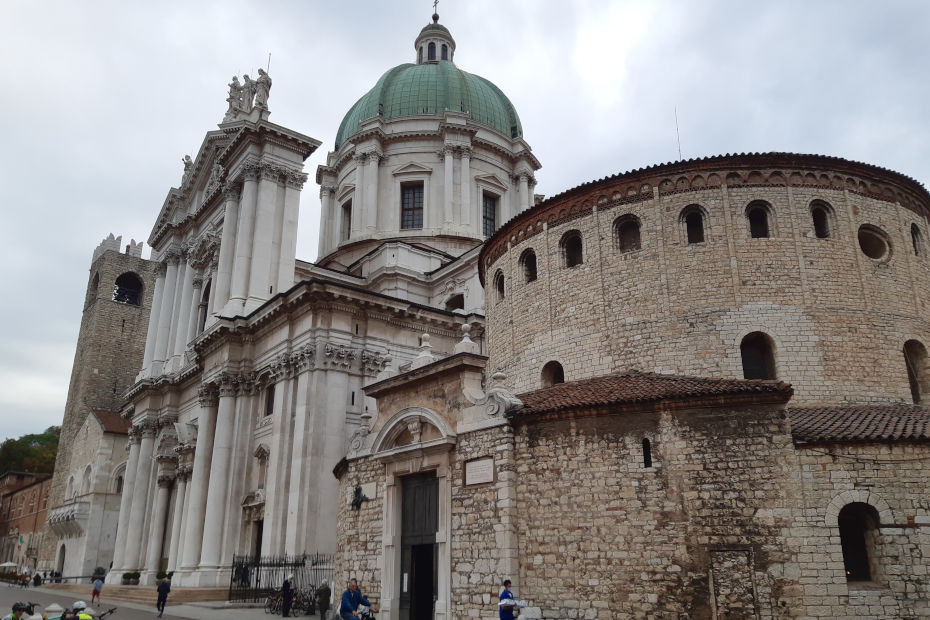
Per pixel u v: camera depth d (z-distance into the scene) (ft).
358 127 229.45
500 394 77.41
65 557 272.92
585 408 72.28
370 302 154.30
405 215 219.20
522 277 110.11
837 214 93.71
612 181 99.66
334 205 233.96
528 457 74.49
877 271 92.73
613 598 66.95
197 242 217.97
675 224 94.89
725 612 63.31
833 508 64.85
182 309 217.36
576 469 71.67
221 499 157.17
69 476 289.94
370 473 92.63
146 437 213.05
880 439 66.08
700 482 67.10
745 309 89.40
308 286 147.95
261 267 175.42
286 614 105.19
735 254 91.71
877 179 97.14
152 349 232.94
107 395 313.94
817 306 89.35
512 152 233.76
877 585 63.87
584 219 102.17
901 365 89.30
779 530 64.49
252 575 134.92
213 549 153.28
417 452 84.28
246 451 160.86
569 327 99.91
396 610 83.71
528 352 105.40
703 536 65.67
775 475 65.82
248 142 185.47
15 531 362.12
